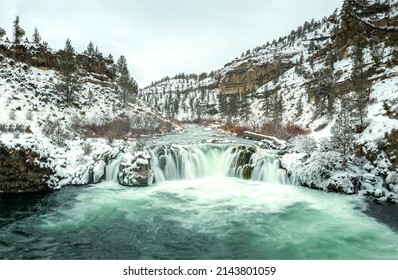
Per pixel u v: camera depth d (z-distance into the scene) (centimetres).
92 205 1224
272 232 991
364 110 2209
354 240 930
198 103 12188
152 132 3559
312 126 3666
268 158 1702
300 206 1244
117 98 4941
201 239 934
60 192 1366
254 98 9531
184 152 1775
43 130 2073
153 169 1630
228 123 6525
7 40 4044
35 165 1340
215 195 1399
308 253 849
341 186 1372
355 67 3578
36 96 3084
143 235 955
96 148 1806
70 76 3481
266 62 13050
